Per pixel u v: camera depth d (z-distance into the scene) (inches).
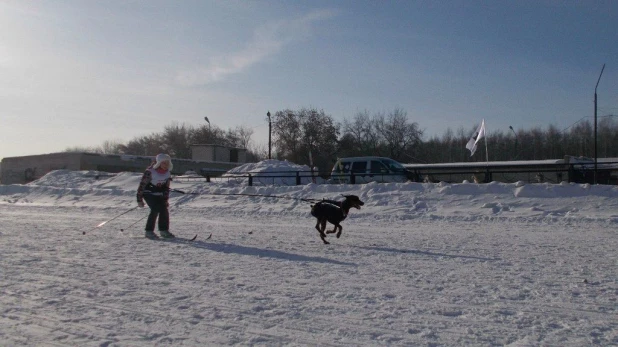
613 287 322.7
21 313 264.2
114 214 896.9
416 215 801.6
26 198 1253.7
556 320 257.4
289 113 2842.0
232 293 305.7
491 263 405.4
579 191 834.8
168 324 248.4
